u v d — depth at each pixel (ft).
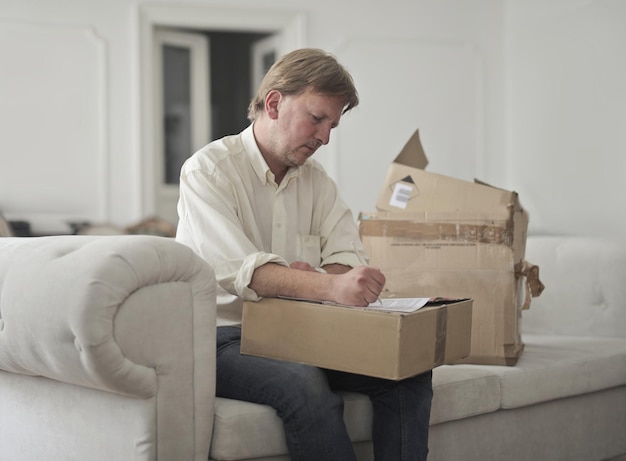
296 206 6.98
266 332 6.00
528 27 18.79
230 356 6.14
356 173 19.29
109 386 5.24
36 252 5.69
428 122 19.71
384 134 19.45
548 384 8.02
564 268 10.36
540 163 18.28
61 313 5.14
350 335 5.61
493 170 19.94
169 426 5.49
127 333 5.21
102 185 18.02
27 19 17.51
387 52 19.44
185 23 18.48
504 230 7.97
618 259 10.03
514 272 8.05
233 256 6.16
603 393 8.91
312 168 7.26
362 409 6.31
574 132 16.93
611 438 9.00
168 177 20.53
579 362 8.43
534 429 8.08
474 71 19.88
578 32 16.76
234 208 6.50
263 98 6.64
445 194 8.23
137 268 5.21
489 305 8.01
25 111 17.54
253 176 6.76
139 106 18.17
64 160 17.80
